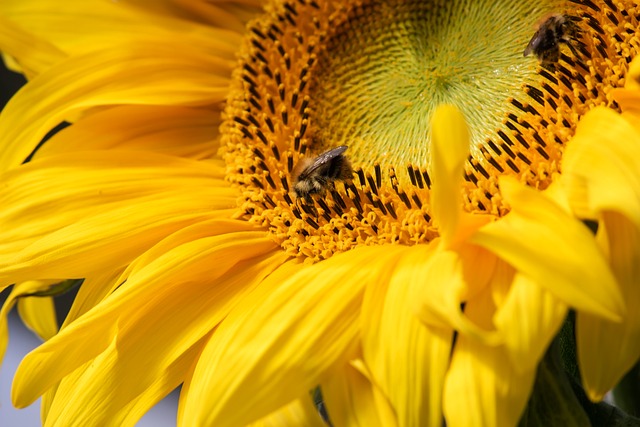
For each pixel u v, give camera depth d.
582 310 0.29
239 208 0.39
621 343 0.30
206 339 0.35
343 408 0.32
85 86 0.40
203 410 0.32
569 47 0.36
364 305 0.32
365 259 0.34
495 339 0.30
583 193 0.31
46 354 0.35
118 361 0.35
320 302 0.33
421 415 0.31
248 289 0.36
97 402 0.35
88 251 0.37
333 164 0.37
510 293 0.30
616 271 0.30
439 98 0.39
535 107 0.36
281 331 0.32
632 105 0.33
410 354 0.31
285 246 0.37
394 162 0.40
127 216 0.37
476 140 0.38
